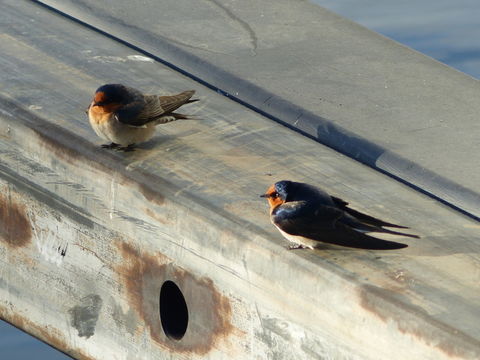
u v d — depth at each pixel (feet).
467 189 36.83
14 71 43.52
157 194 35.40
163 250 35.65
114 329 37.81
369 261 31.91
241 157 38.11
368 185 37.04
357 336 30.81
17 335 49.26
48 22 48.65
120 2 50.11
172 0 50.75
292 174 37.29
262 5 51.03
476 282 31.09
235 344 34.14
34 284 40.27
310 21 49.57
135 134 36.91
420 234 33.88
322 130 40.65
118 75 43.91
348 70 45.16
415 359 29.50
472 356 28.17
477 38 62.49
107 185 36.91
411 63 46.21
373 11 66.03
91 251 38.01
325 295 31.32
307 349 32.22
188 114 41.27
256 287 33.06
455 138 40.19
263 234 33.06
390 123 41.06
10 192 40.22
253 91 42.91
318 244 31.96
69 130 38.60
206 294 34.65
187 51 45.62
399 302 29.91
